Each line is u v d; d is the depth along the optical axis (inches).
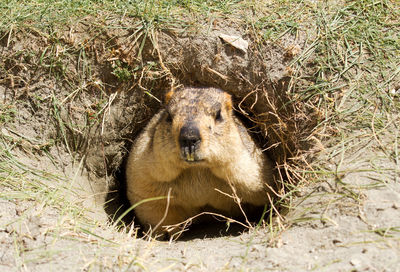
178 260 61.8
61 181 70.8
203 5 74.5
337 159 66.6
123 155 75.3
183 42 73.3
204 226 72.1
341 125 68.5
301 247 61.3
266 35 72.9
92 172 73.7
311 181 66.2
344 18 73.4
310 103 70.8
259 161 70.9
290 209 65.2
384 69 70.4
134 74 73.4
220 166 67.1
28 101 72.1
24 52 72.2
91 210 69.2
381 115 68.3
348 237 61.0
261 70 72.9
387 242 59.9
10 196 65.9
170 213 70.3
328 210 63.1
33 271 60.4
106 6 73.8
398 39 71.6
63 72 72.5
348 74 70.6
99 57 73.0
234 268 60.4
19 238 62.6
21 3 73.7
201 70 73.7
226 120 67.3
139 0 74.3
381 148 66.1
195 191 69.2
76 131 72.8
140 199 70.2
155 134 67.9
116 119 74.0
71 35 72.6
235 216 71.6
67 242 62.7
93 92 73.3
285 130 72.2
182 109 66.3
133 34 72.9
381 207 62.0
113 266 60.9
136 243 64.5
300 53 72.3
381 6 73.5
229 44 73.2
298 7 74.4
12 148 70.5
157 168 67.9
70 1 73.7
